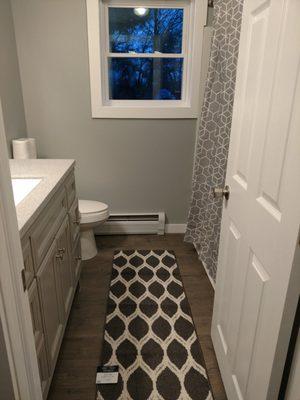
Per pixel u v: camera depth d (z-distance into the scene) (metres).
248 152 1.18
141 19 2.60
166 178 2.96
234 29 1.81
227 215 1.45
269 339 0.98
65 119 2.72
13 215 0.71
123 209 3.03
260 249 1.06
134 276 2.39
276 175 0.94
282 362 0.95
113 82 2.76
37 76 2.59
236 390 1.30
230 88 1.92
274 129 0.95
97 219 2.50
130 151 2.85
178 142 2.85
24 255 1.09
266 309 1.01
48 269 1.36
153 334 1.83
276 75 0.94
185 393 1.47
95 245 2.70
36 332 1.20
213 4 2.39
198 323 1.92
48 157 2.82
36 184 1.59
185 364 1.63
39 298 1.23
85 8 2.44
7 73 2.33
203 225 2.50
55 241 1.49
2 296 0.69
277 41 0.94
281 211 0.91
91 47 2.52
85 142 2.80
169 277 2.38
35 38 2.49
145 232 3.05
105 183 2.94
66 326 1.81
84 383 1.52
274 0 0.96
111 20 2.59
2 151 0.65
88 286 2.26
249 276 1.16
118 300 2.12
